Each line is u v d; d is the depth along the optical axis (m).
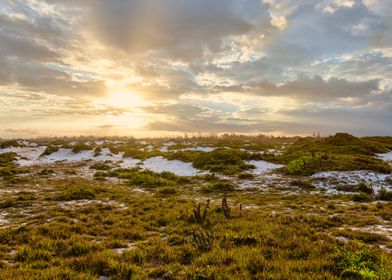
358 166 32.06
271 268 8.66
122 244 11.73
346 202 20.78
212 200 22.53
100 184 30.69
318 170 31.98
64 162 55.94
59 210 17.64
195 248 10.70
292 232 12.65
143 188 28.94
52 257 10.09
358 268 8.16
